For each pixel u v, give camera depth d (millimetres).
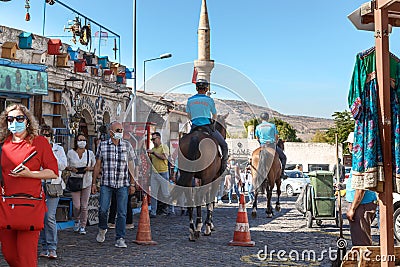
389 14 5082
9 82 10633
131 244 9547
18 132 5277
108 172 9141
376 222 12562
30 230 5234
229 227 12211
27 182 5250
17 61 12625
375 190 4676
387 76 4570
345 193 7289
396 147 4672
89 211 12000
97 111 19219
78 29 17484
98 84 19203
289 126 68500
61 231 10922
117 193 9195
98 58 19547
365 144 4719
